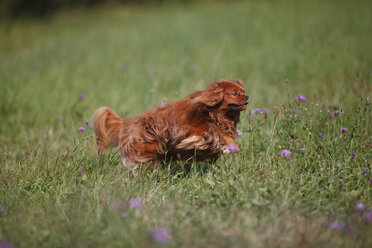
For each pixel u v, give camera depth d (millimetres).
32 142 7977
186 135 5926
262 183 5445
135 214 4672
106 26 23812
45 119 9547
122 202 4902
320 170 5668
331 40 12352
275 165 6012
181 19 21734
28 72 13469
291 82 10898
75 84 11781
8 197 5281
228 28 18281
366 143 6461
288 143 6512
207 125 5902
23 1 32062
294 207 4828
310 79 10867
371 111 7652
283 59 13047
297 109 6941
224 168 6059
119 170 6234
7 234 4371
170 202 5137
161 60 14336
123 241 4117
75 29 24641
